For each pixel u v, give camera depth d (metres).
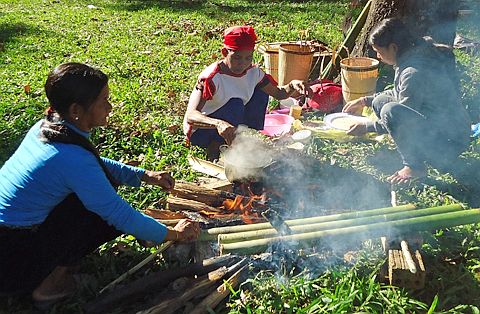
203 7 12.22
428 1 6.08
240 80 4.48
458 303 3.09
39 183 2.84
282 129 5.06
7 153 4.75
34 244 2.95
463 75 6.48
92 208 2.86
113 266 3.31
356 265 3.26
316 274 3.23
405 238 3.36
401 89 4.21
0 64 7.40
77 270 3.33
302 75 5.80
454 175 4.45
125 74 6.96
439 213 3.52
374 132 4.63
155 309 2.93
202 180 4.15
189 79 6.74
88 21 10.48
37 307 3.07
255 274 3.21
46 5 12.40
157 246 3.44
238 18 10.85
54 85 2.78
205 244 3.34
